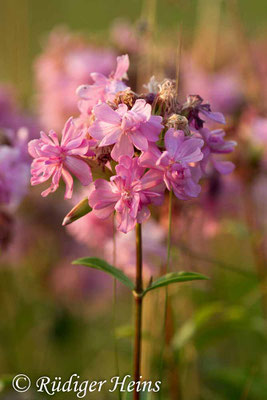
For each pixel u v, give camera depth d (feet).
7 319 2.48
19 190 1.92
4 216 2.02
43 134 1.51
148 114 1.46
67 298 2.57
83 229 2.07
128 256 1.99
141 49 2.12
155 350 1.98
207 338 2.10
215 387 2.13
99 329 2.61
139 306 1.57
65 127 1.52
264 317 2.22
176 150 1.47
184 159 1.47
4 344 2.43
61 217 2.56
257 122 2.23
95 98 1.57
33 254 2.56
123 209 1.48
